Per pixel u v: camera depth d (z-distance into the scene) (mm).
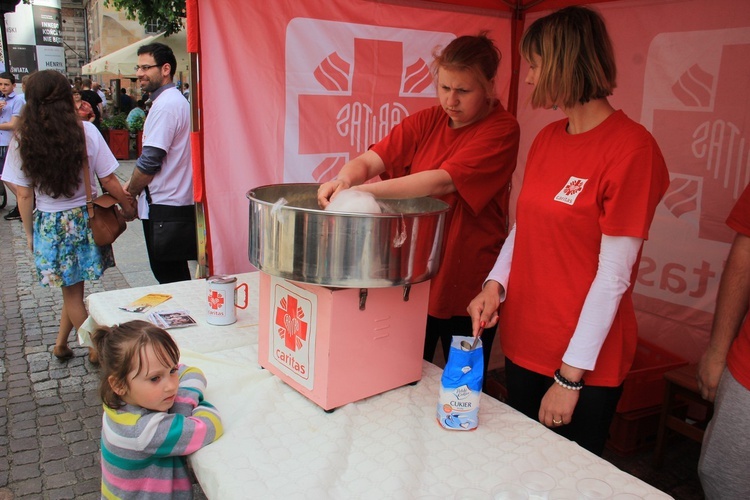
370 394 1514
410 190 1697
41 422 2873
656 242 2877
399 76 2969
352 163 1979
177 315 2023
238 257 2752
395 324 1503
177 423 1277
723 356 1585
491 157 1850
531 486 1159
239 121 2586
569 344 1438
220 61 2484
